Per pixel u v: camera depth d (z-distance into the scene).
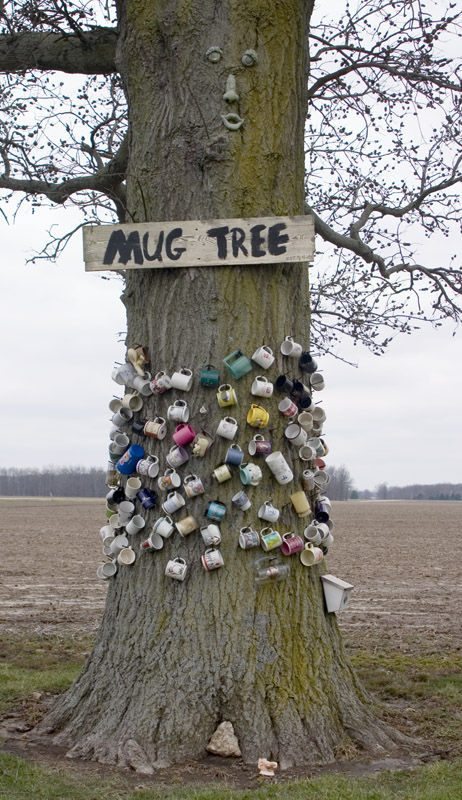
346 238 7.59
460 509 83.25
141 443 5.18
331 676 4.95
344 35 7.36
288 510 5.02
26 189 7.11
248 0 4.99
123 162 6.72
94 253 5.04
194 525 4.87
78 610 12.07
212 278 4.99
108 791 4.04
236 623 4.75
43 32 6.49
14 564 20.16
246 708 4.60
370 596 14.57
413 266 8.38
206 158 4.98
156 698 4.64
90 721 4.78
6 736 4.92
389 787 4.16
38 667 7.29
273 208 5.04
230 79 4.97
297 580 4.97
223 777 4.26
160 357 5.09
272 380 5.03
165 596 4.89
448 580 17.66
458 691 6.45
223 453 4.92
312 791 4.00
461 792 4.05
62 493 141.00
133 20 5.15
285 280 5.12
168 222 4.98
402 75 7.41
